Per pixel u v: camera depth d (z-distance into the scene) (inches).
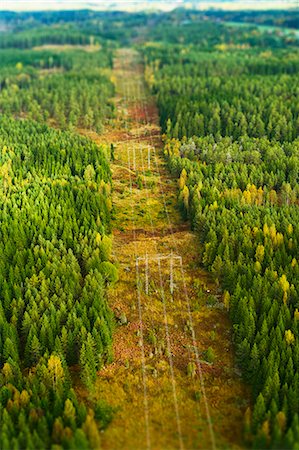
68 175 4281.5
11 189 3905.0
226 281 2979.8
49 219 3523.6
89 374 2395.4
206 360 2596.0
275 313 2613.2
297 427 2016.5
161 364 2573.8
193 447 2119.8
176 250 3508.9
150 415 2283.5
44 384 2284.7
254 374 2386.8
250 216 3415.4
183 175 4242.1
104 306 2723.9
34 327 2508.6
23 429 2034.9
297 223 3356.3
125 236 3698.3
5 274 2970.0
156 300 3024.1
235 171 4227.4
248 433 2121.1
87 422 2078.0
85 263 3097.9
